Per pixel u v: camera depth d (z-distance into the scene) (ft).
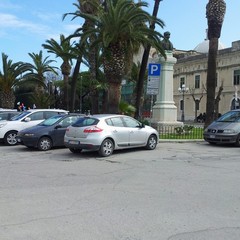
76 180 28.22
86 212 19.71
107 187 25.77
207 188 25.50
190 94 228.43
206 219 18.57
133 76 115.75
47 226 17.46
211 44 69.92
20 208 20.42
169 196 23.18
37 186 26.03
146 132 47.26
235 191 24.64
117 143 43.11
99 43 66.74
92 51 82.74
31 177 29.43
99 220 18.37
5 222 18.02
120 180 28.22
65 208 20.45
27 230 16.89
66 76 120.88
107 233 16.52
